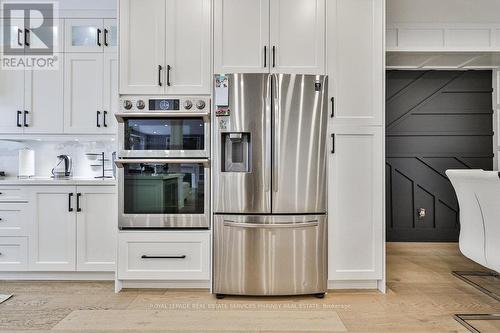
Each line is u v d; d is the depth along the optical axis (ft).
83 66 9.43
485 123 11.92
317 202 7.63
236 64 7.83
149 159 7.73
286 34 7.81
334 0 7.85
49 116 9.39
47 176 10.32
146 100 7.86
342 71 7.84
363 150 7.88
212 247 7.73
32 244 8.40
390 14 10.39
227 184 7.58
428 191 11.93
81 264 8.39
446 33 10.90
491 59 10.46
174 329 6.12
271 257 7.47
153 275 7.80
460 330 6.05
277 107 7.53
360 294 7.79
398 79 11.95
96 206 8.43
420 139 11.90
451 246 11.82
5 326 6.17
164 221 7.82
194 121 7.82
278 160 7.53
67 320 6.42
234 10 7.84
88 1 9.34
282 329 6.14
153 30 7.88
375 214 7.88
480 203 6.51
